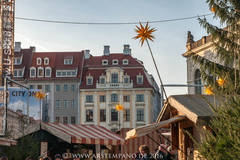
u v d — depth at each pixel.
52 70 73.19
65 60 74.31
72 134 19.06
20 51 76.25
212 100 10.18
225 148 5.46
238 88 5.89
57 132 18.67
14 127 17.19
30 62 74.88
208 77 12.41
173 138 12.20
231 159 5.38
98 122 70.44
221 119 5.70
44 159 15.67
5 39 53.28
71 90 71.56
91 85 71.62
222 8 13.07
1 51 52.38
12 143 13.88
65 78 71.62
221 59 12.82
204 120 8.82
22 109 30.19
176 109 11.11
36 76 72.94
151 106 71.75
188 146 11.20
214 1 13.15
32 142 17.84
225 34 13.09
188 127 11.19
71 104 71.25
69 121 70.81
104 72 72.56
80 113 70.94
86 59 76.00
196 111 9.25
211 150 5.59
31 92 30.86
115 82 71.12
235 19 12.82
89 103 70.94
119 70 71.38
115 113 70.44
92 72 72.94
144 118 69.94
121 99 70.62
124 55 74.62
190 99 10.26
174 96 10.45
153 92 73.06
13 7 53.50
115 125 69.94
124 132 23.64
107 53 75.19
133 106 70.31
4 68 52.28
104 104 70.69
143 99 70.31
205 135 5.90
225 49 12.68
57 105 71.44
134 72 71.88
